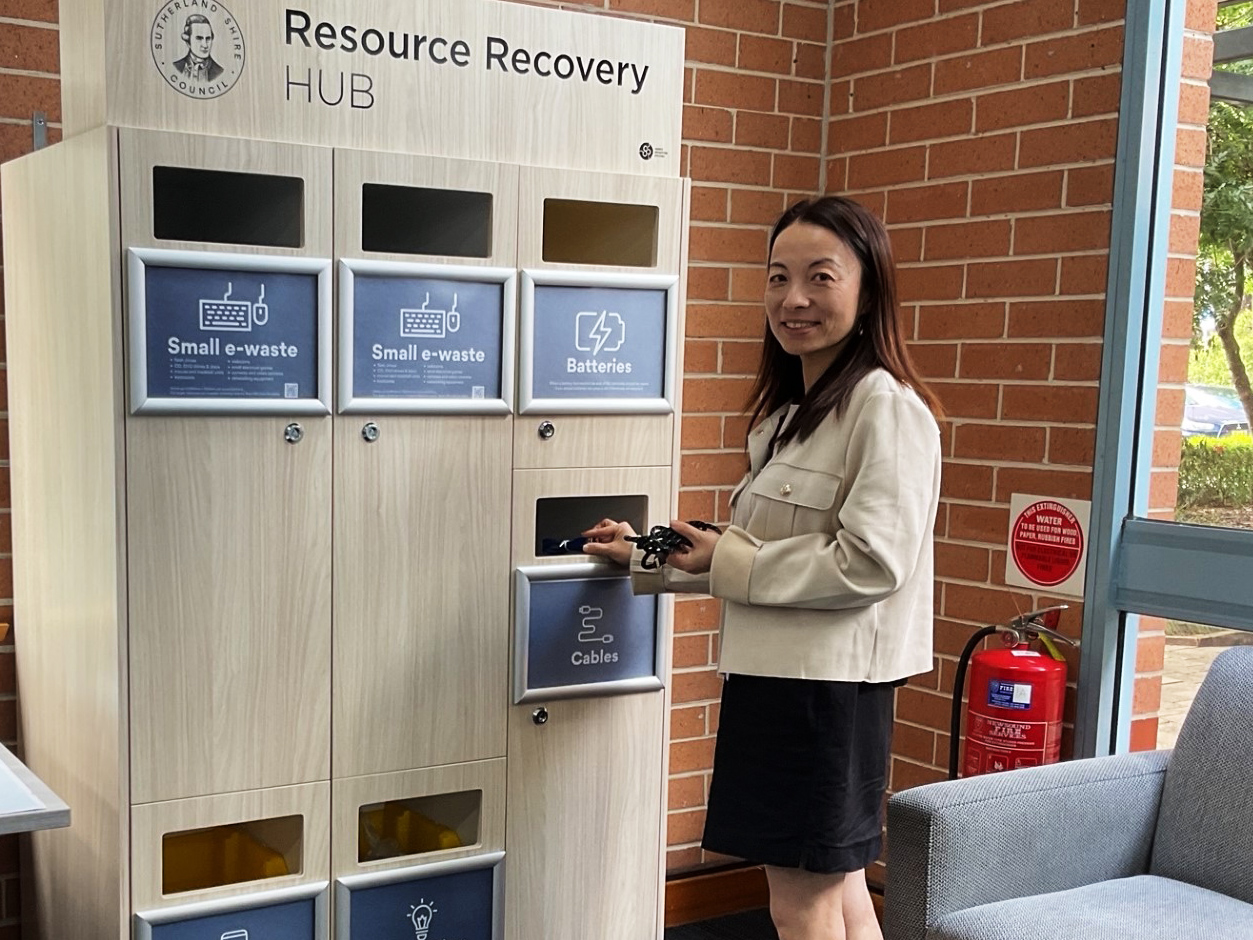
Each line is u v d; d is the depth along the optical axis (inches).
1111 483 109.4
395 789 88.0
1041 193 114.7
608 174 91.5
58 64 98.2
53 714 91.2
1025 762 108.6
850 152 133.9
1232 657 93.1
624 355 93.3
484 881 91.9
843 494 81.6
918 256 126.6
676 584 88.6
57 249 84.9
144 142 75.9
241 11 79.4
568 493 92.4
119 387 76.7
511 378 88.9
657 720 97.7
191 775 81.0
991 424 119.4
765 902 134.9
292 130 81.5
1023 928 80.0
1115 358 108.7
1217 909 83.2
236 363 79.7
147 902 80.3
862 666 81.4
